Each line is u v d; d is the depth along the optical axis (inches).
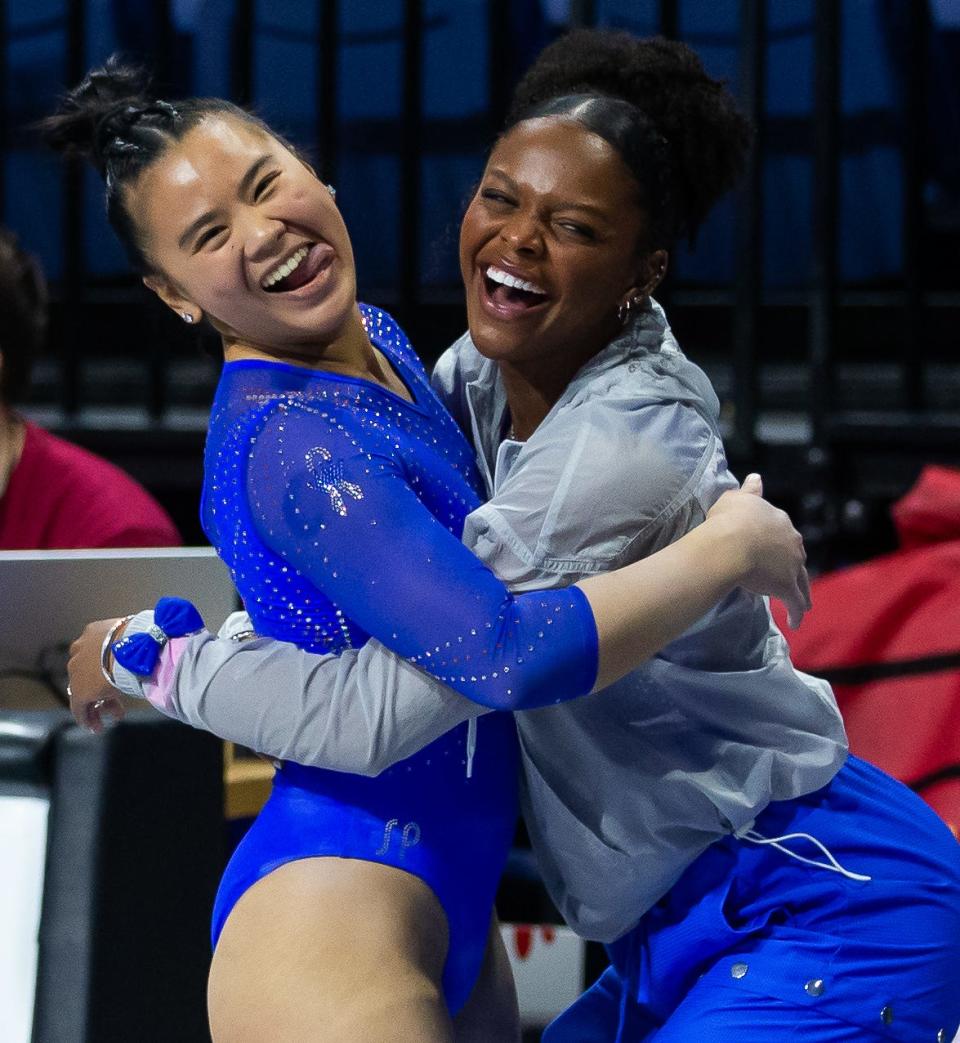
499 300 230.4
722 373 622.2
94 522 389.7
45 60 639.8
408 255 562.9
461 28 625.6
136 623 231.1
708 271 632.4
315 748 213.8
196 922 256.2
